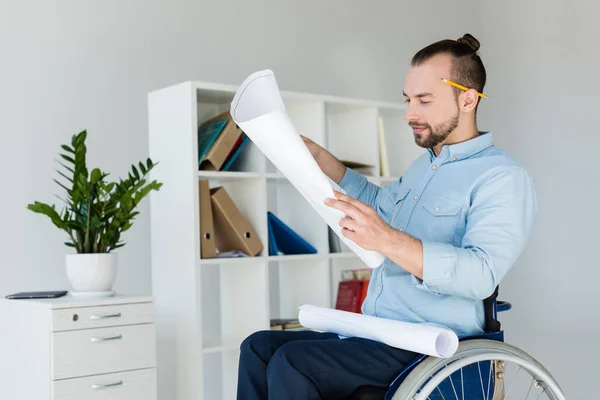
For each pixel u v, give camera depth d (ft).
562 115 13.94
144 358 9.16
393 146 13.05
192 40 12.10
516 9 14.67
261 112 5.84
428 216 6.68
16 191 10.50
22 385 9.02
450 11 15.53
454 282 5.99
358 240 5.85
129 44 11.48
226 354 11.04
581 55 13.69
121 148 11.34
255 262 10.71
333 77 13.80
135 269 11.37
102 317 8.84
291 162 5.76
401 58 14.83
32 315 8.81
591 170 13.51
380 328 6.15
